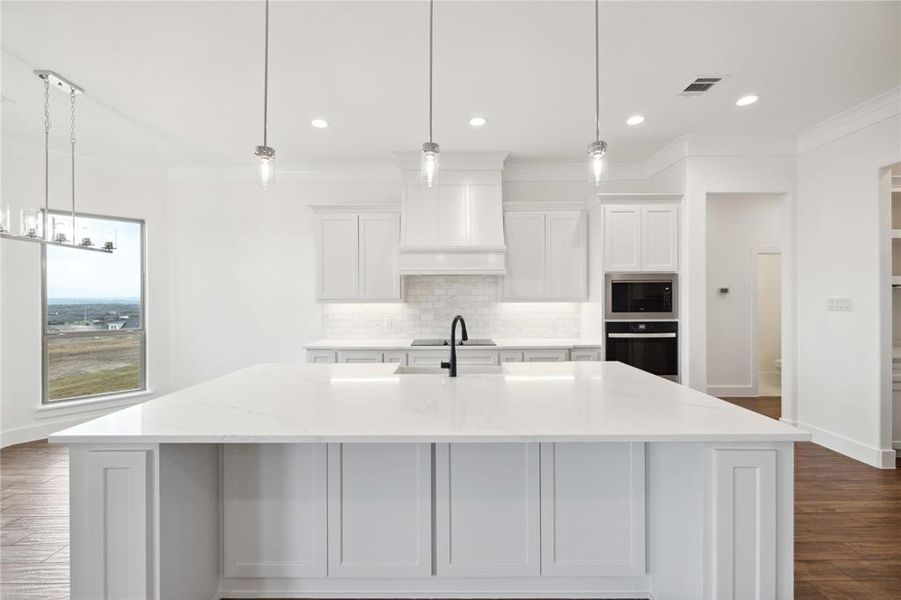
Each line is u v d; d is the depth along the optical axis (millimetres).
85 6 2227
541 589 1951
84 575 1493
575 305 4973
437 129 3877
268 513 1945
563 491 1927
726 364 5980
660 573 1830
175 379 4953
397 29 2438
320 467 1925
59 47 2600
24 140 4059
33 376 4137
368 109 3467
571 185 4957
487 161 4523
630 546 1929
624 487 1926
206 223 4965
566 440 1419
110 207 4555
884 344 3424
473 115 3586
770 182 4152
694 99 3326
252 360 4988
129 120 3666
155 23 2375
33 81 2998
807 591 2029
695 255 4145
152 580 1515
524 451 1927
